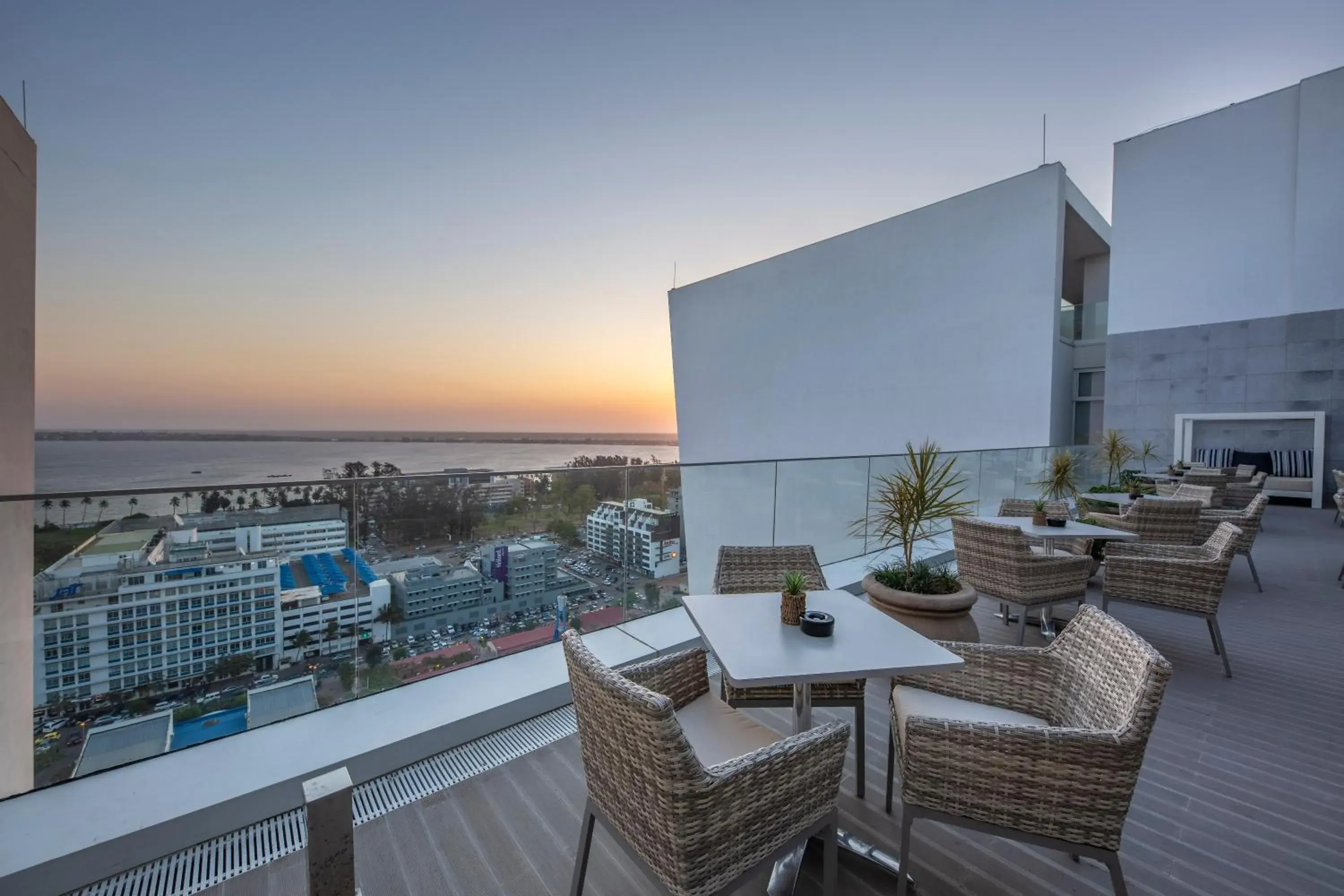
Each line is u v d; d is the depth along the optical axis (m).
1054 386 10.34
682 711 1.71
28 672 1.75
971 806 1.37
